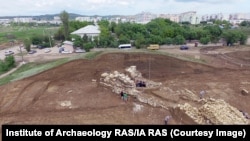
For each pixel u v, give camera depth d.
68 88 34.19
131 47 73.31
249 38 92.75
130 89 32.28
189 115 24.67
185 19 194.88
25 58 63.59
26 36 119.06
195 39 83.75
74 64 43.12
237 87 36.56
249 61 56.28
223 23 134.00
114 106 28.22
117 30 85.94
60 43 88.31
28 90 34.09
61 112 27.03
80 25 101.56
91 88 33.88
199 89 35.41
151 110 27.00
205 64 47.78
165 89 33.09
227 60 56.09
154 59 46.53
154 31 82.50
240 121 23.41
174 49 70.19
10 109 28.73
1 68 52.88
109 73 38.88
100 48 72.31
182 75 41.59
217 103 27.09
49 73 40.09
